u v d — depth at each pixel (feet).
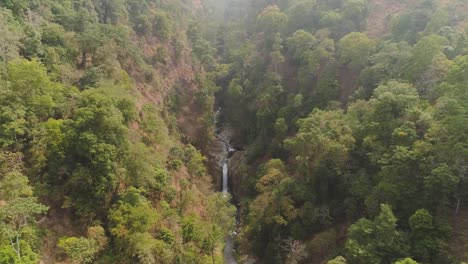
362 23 240.94
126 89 169.89
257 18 320.70
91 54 169.89
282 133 215.72
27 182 99.60
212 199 172.45
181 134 226.99
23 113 108.47
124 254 110.83
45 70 129.18
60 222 110.52
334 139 150.61
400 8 243.81
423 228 109.60
